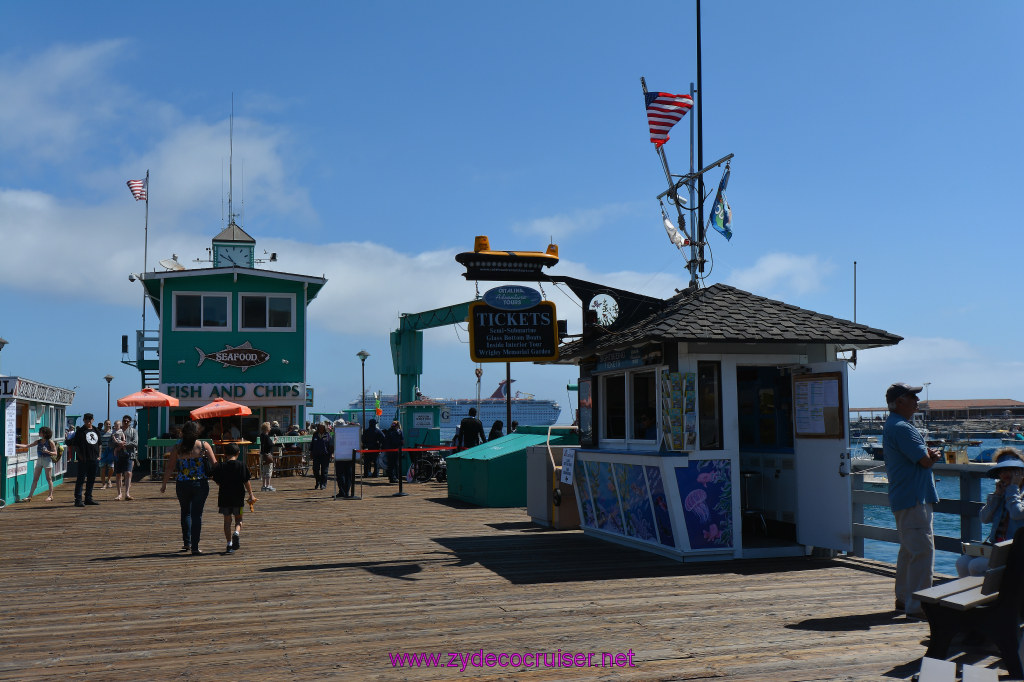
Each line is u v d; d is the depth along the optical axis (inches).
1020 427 5403.5
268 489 856.9
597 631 253.4
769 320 388.8
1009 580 195.8
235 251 1266.0
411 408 1207.6
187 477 431.5
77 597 317.4
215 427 963.3
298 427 1146.0
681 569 360.2
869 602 291.9
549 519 530.3
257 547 449.4
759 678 204.5
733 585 324.5
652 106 490.3
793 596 303.3
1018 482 259.0
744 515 418.9
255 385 1162.0
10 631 262.4
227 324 1166.3
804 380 381.4
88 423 714.8
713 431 383.9
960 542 349.1
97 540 487.8
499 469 673.6
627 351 418.3
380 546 446.9
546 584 331.6
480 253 431.5
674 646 235.1
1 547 459.5
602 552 414.0
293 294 1190.9
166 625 268.7
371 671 213.9
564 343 475.2
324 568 378.0
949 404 7411.4
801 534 382.3
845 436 359.3
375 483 975.6
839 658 221.1
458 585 332.5
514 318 440.1
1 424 708.0
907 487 268.5
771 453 424.5
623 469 420.8
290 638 249.4
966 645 229.9
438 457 999.0
